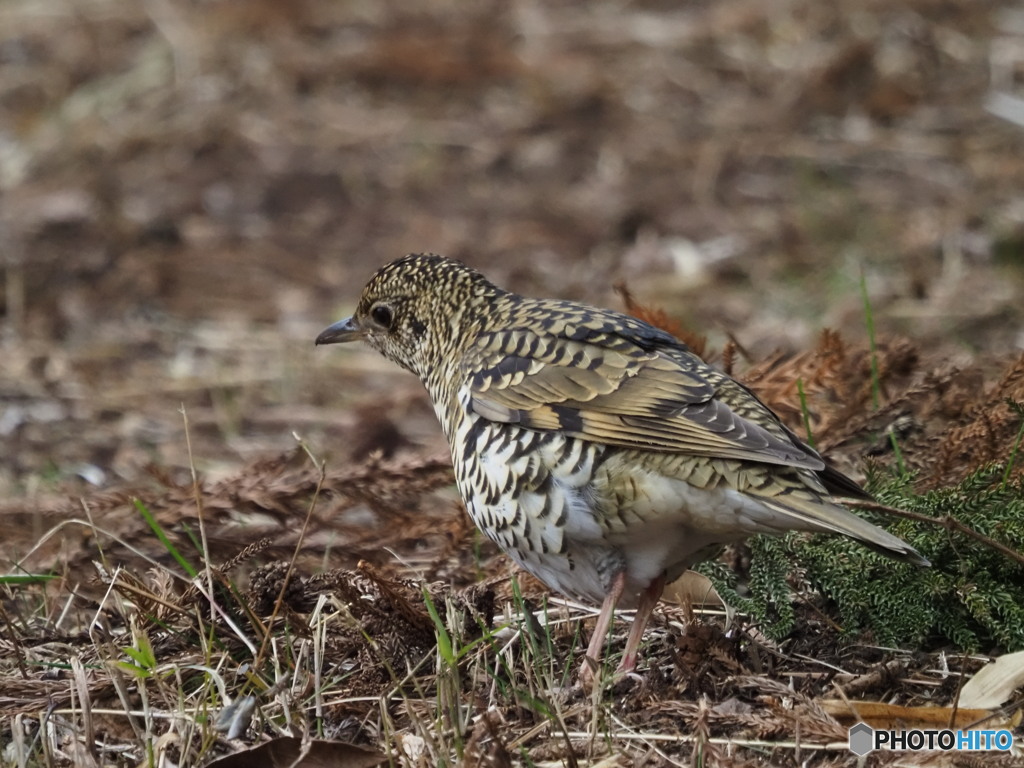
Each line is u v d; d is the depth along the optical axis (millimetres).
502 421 8359
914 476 9266
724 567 9211
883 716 7863
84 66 23047
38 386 15312
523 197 19797
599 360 8352
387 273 9875
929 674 8445
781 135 20688
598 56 22922
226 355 16250
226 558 10695
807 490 7684
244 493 10961
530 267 18109
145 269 18078
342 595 8641
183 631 8977
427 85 22500
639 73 22391
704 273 17672
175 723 7891
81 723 8141
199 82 22375
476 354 8789
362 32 23797
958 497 8805
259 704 8219
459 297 9422
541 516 8273
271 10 23844
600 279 17703
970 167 19516
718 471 7777
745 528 7871
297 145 21031
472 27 23766
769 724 7730
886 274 17094
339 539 11047
